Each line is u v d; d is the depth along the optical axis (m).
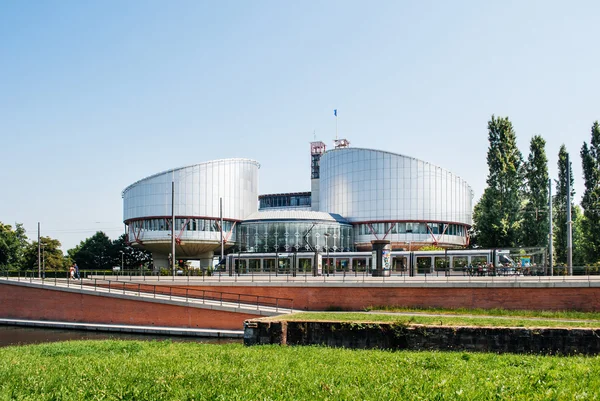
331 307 39.53
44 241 96.12
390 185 97.50
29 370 17.02
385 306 37.75
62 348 23.92
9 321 45.12
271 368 16.36
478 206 104.44
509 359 18.30
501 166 67.31
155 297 40.25
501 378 13.99
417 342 22.52
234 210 98.50
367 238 98.25
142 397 12.78
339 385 13.43
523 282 34.62
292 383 13.78
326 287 39.88
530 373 14.65
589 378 13.72
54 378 15.39
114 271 67.69
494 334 21.61
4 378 15.61
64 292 44.16
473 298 35.78
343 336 23.66
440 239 96.44
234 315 36.91
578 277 39.72
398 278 45.16
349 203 101.25
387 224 97.25
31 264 93.69
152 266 108.75
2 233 92.88
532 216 66.88
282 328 24.28
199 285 44.28
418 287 37.22
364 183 99.56
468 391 12.33
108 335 37.59
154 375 15.38
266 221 95.56
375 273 49.75
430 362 17.45
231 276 59.28
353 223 100.38
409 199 96.50
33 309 45.56
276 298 39.47
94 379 15.05
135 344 25.30
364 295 38.72
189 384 14.01
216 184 96.94
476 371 15.38
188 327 38.16
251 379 14.45
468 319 25.41
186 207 94.50
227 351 21.34
